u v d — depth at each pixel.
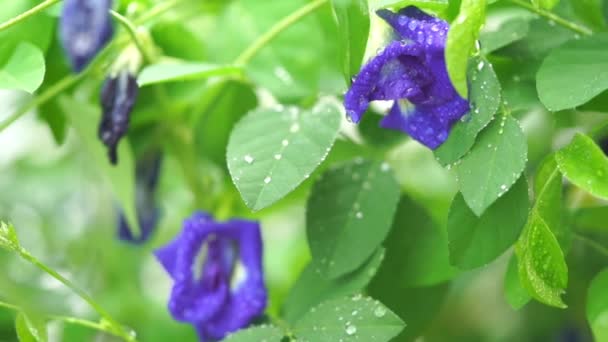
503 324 0.86
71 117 0.75
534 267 0.64
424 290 0.71
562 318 0.83
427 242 0.70
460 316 0.87
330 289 0.69
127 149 0.76
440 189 0.85
